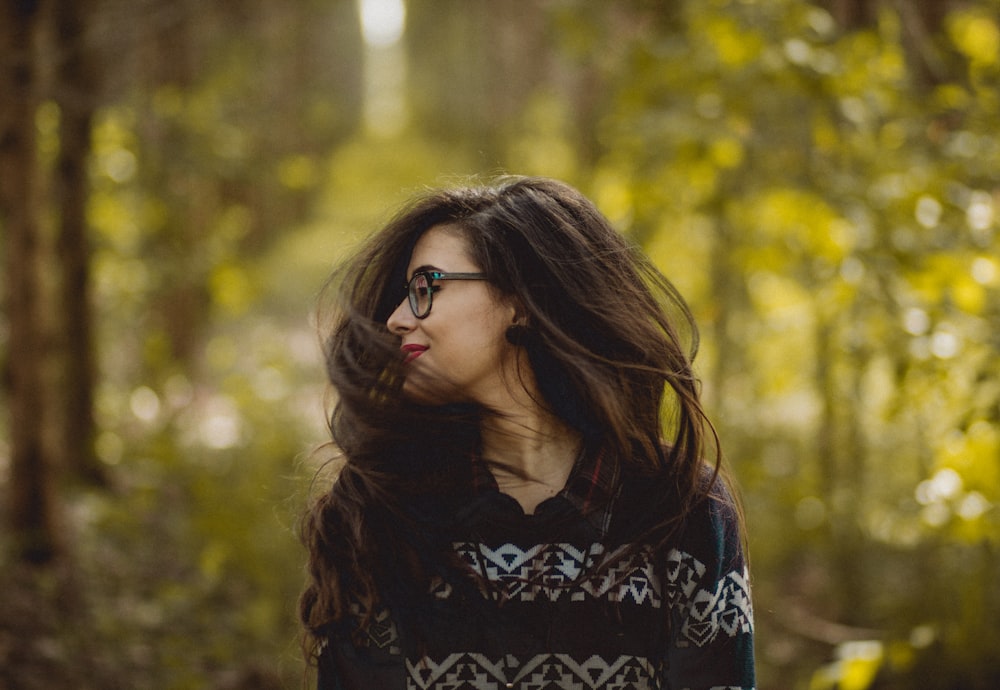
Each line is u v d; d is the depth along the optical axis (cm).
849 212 363
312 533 138
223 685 429
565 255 139
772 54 379
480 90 2859
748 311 584
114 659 436
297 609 139
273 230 2327
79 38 686
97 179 762
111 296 832
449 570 130
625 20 542
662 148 429
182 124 759
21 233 548
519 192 144
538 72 2105
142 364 916
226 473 633
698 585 135
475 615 130
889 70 404
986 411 305
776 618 513
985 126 386
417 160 3256
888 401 387
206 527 545
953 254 347
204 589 523
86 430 735
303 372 935
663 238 534
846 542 506
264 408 716
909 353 342
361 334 137
